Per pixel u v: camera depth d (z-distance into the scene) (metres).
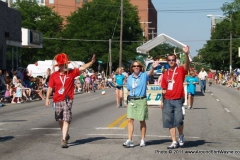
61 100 11.27
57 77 11.29
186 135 13.91
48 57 78.25
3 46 36.88
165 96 11.30
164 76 11.30
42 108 23.58
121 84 23.78
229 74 67.25
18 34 41.06
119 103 23.84
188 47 11.03
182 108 11.25
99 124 16.11
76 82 43.56
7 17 38.00
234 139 13.21
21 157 10.23
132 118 11.38
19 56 42.59
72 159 9.99
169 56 11.20
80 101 29.20
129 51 81.69
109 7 82.44
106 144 11.88
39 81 32.31
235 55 83.56
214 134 14.23
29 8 79.50
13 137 13.07
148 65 28.69
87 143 12.02
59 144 11.85
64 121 11.28
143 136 11.65
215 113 21.16
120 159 10.03
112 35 80.69
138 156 10.38
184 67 11.23
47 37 77.94
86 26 80.56
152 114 19.78
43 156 10.32
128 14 82.56
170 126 11.33
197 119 18.47
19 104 26.78
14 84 28.12
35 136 13.23
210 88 50.97
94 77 45.78
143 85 11.30
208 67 91.19
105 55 79.19
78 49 78.50
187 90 23.14
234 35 83.50
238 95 37.47
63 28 88.25
